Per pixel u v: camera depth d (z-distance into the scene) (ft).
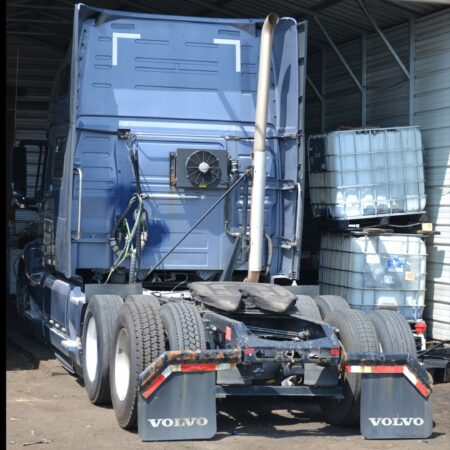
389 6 36.68
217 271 30.50
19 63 54.24
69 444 22.31
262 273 30.73
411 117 37.55
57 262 31.55
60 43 53.67
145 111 30.07
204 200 30.14
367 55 40.98
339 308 28.58
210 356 22.61
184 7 43.16
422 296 34.99
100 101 29.71
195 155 29.78
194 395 22.68
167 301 26.78
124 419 23.80
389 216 35.01
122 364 24.81
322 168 35.27
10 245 46.24
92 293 28.35
